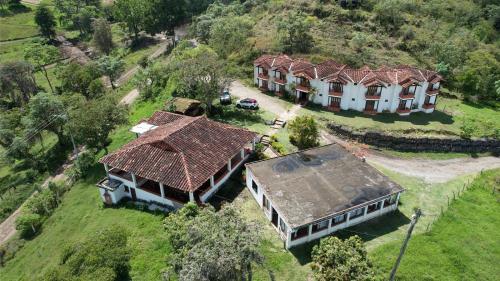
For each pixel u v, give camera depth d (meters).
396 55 82.75
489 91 77.62
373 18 91.69
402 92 62.59
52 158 67.19
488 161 54.59
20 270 39.81
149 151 42.66
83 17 141.12
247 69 80.44
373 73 63.72
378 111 64.31
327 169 42.50
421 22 95.94
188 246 28.38
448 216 40.75
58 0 150.12
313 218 35.03
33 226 47.03
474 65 83.00
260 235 26.70
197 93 62.12
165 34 132.38
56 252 39.72
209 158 42.69
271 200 37.25
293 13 94.19
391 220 40.06
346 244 30.16
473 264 34.59
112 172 45.38
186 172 39.69
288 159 44.38
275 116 62.59
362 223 39.41
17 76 89.44
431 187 46.84
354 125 59.34
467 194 45.34
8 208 55.41
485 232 38.53
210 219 27.02
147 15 122.44
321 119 61.56
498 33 104.81
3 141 66.19
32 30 141.00
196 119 47.84
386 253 34.91
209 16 110.38
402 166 51.84
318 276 29.67
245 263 24.70
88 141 56.84
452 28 97.81
